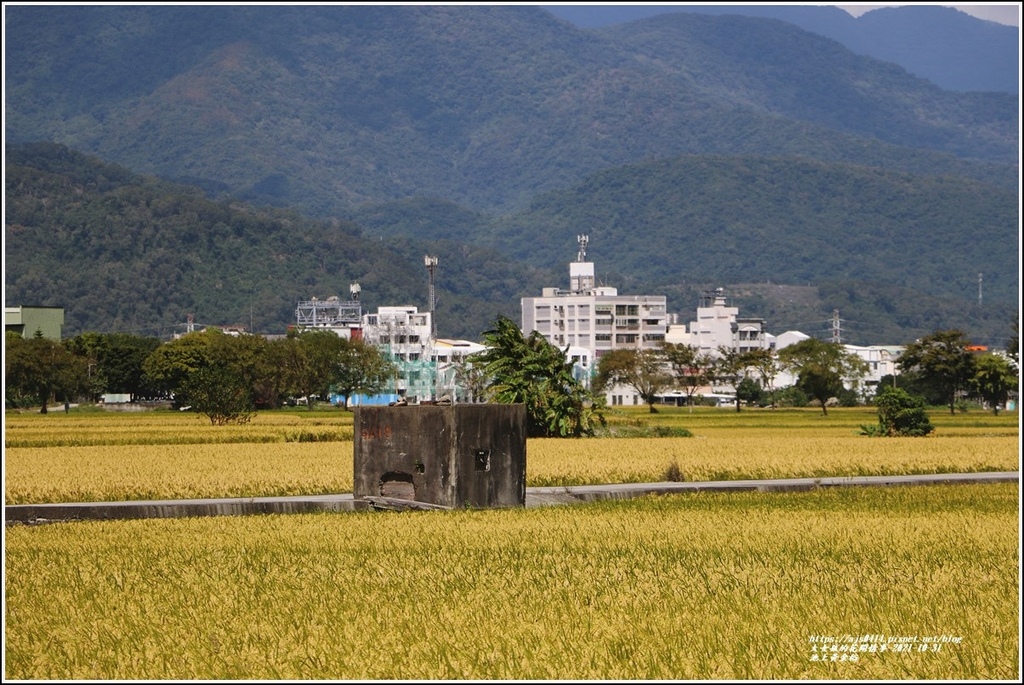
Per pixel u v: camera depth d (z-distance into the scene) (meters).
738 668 23.94
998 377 177.75
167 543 38.88
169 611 28.69
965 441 90.56
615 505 50.53
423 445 48.88
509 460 49.56
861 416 170.00
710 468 65.00
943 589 30.72
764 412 199.12
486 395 100.81
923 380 192.00
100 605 29.31
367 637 26.19
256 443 91.75
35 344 168.62
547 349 100.25
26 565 34.75
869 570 33.66
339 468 63.97
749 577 32.66
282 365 194.12
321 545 38.34
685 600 29.66
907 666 24.09
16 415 152.88
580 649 25.22
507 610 28.62
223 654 25.02
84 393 197.38
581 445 84.56
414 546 38.16
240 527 42.72
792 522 43.81
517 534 40.72
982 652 24.91
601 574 33.22
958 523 43.34
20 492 52.69
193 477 58.69
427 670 23.88
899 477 63.66
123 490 53.78
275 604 29.38
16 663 24.61
